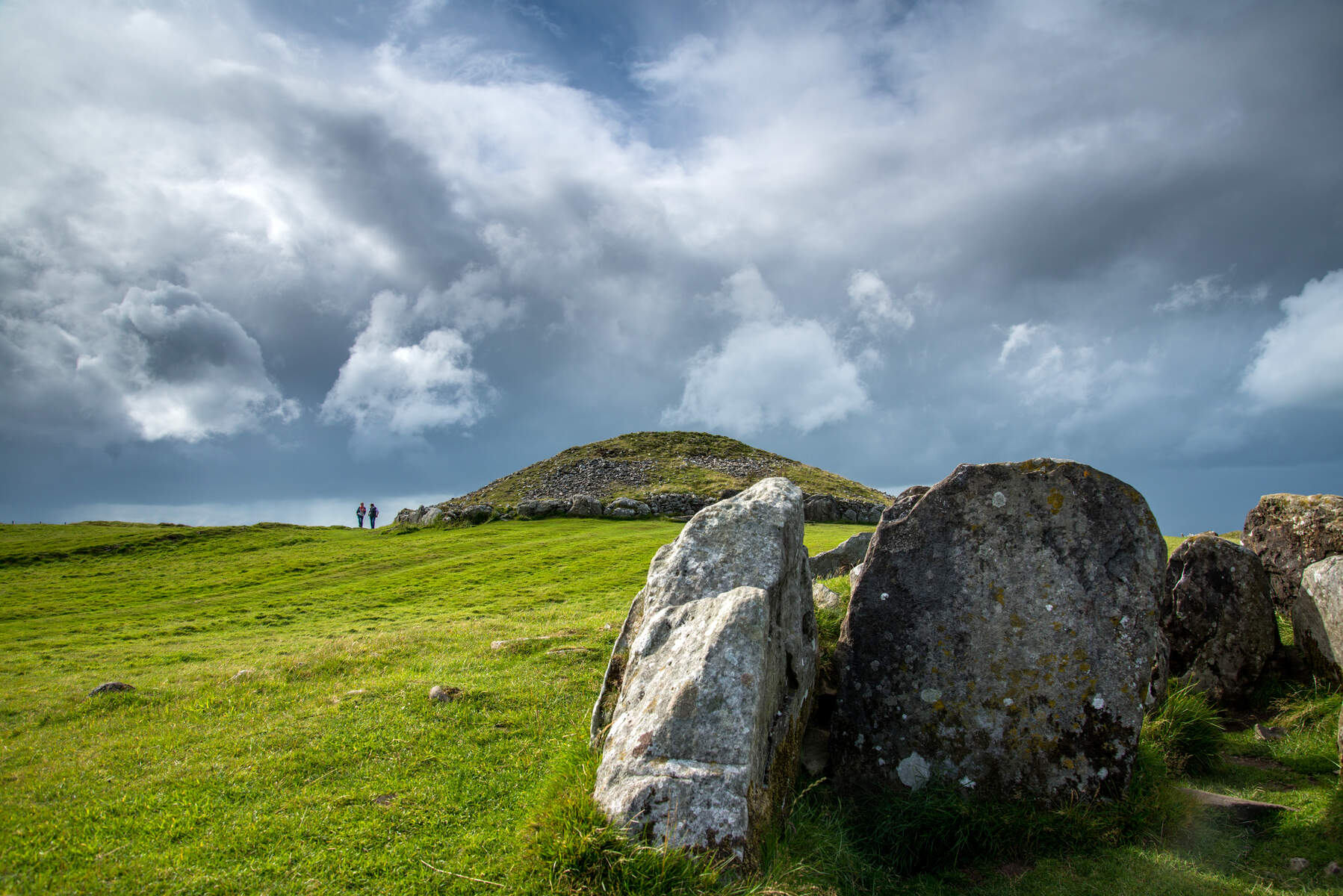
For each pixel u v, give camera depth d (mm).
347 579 35812
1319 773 8227
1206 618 10641
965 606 8414
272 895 5832
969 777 7891
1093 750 7668
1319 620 10023
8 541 48812
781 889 5613
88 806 7371
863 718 8383
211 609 28938
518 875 5926
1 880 5938
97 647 21062
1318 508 12070
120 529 56719
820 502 56438
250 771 8203
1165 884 6281
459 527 54812
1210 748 8641
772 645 7324
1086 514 8328
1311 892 6008
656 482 66812
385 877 6102
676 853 5652
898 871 7016
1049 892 6367
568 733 9219
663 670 6973
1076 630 8031
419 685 11109
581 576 31859
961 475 8852
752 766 6242
